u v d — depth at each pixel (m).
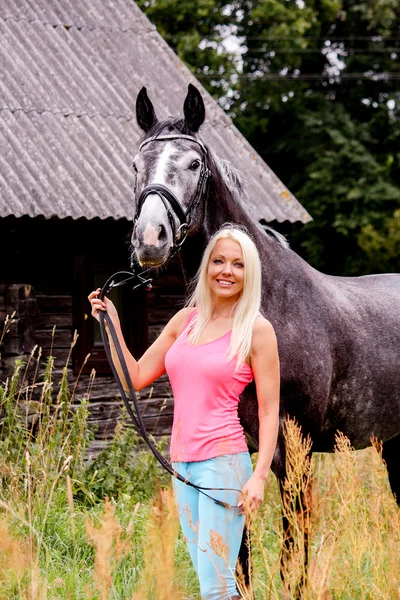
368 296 4.68
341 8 23.69
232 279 3.34
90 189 7.43
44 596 3.17
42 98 8.39
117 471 6.06
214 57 21.14
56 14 9.92
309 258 21.84
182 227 3.79
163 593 2.73
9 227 7.17
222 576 3.01
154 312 8.08
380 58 23.12
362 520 3.60
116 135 8.34
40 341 7.42
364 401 4.48
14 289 7.05
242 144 8.97
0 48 8.84
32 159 7.54
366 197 20.75
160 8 20.81
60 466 5.75
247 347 3.27
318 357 4.18
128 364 3.54
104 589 2.78
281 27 21.55
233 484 3.23
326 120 21.69
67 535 4.65
